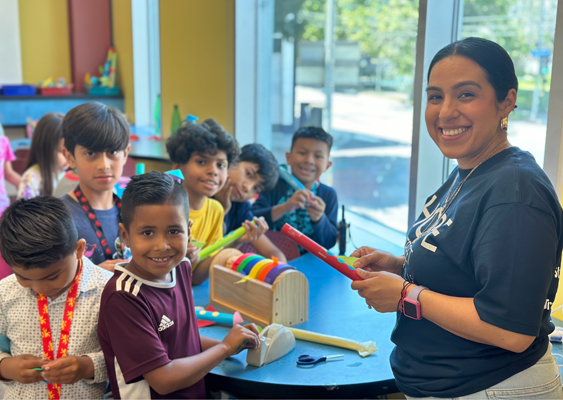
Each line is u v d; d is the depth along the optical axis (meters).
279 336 1.11
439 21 1.57
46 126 2.15
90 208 1.32
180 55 3.03
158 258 0.93
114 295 0.93
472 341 0.81
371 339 1.19
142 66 3.92
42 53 4.45
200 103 2.89
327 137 1.87
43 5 4.39
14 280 1.02
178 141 1.51
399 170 2.75
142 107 3.98
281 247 1.76
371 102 3.04
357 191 2.85
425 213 0.96
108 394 1.21
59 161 2.22
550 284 0.77
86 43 4.33
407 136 2.71
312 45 2.85
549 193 0.74
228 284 1.34
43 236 0.91
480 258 0.75
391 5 3.08
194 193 1.55
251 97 2.63
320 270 1.63
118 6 4.12
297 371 1.06
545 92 1.52
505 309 0.72
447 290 0.83
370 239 2.02
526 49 1.58
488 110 0.81
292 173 1.90
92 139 1.26
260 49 2.60
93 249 1.29
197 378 0.97
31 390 1.00
